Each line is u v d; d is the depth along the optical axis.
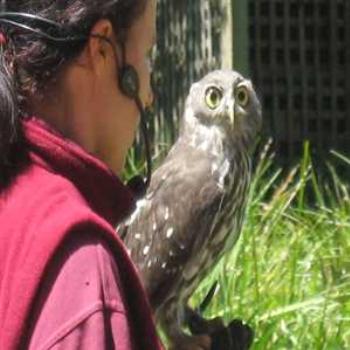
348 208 12.91
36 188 3.84
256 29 16.53
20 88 3.96
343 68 16.81
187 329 6.72
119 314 3.67
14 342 3.62
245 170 7.48
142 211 7.29
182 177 7.26
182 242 7.14
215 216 7.20
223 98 7.50
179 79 16.64
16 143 3.90
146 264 7.14
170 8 16.78
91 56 4.04
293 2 16.62
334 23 16.78
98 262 3.69
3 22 3.99
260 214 12.09
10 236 3.75
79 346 3.60
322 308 10.20
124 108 4.15
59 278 3.65
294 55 16.67
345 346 9.73
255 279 10.16
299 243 11.62
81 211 3.75
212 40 16.16
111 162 4.17
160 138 16.77
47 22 3.97
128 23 4.10
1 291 3.69
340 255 11.49
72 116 4.05
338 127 16.75
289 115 16.55
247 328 6.10
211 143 7.41
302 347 9.62
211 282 10.01
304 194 13.91
